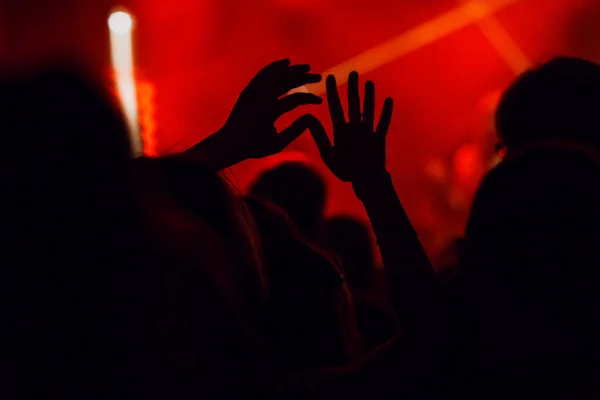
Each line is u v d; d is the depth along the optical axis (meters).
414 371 2.72
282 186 3.60
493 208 2.70
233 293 2.50
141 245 2.38
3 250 2.33
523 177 2.69
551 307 2.66
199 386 2.44
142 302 2.39
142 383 2.39
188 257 2.45
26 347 2.35
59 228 2.32
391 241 2.78
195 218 2.53
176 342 2.43
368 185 2.81
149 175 2.51
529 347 2.68
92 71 2.35
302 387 2.71
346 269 3.80
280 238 2.99
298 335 2.89
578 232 2.65
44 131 2.30
